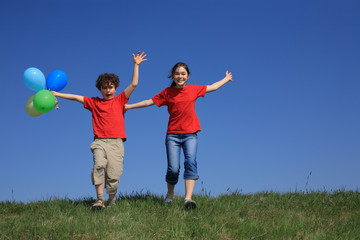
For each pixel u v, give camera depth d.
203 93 5.52
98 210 5.00
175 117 5.37
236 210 5.17
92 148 5.20
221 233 4.17
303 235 4.21
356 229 4.49
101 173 5.05
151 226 4.36
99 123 5.30
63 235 3.99
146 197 6.02
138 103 5.59
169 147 5.33
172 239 3.93
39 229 4.18
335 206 5.77
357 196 6.37
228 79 5.82
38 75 5.38
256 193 6.71
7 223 4.57
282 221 4.71
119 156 5.23
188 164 5.14
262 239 4.11
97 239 3.92
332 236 4.17
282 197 6.29
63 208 5.31
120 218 4.57
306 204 5.82
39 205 5.59
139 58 5.43
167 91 5.50
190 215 4.79
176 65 5.41
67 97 5.48
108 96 5.43
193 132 5.31
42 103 5.04
